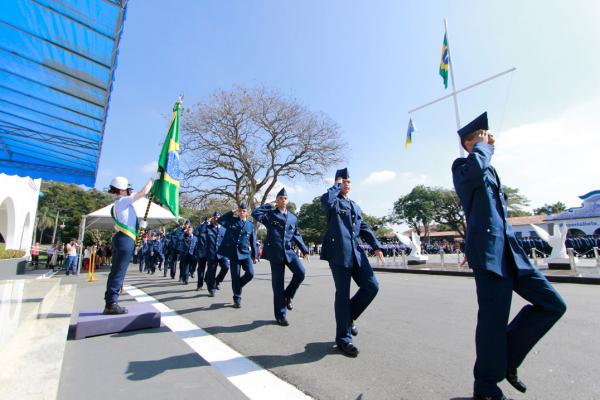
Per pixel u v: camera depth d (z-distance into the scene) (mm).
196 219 34875
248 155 30016
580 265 15586
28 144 7414
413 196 50250
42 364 2678
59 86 5359
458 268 14633
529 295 2467
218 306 6453
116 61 4730
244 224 6547
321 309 6078
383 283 10320
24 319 3955
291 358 3529
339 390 2762
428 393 2686
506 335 2459
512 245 2533
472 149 2834
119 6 3848
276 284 5047
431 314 5605
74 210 53625
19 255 15445
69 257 16562
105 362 3416
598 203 30688
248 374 3119
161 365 3340
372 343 4035
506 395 2643
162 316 5594
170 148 6004
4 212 17984
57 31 4199
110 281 4734
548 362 3355
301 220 57906
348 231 3828
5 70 4953
